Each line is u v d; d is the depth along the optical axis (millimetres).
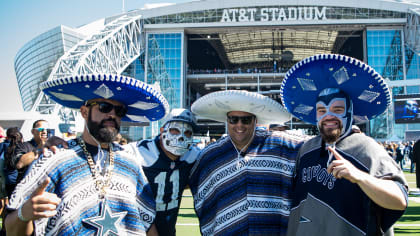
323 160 2316
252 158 2947
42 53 59438
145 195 2395
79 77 2076
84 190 2045
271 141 3045
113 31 43500
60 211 1962
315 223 2182
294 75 2514
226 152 3047
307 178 2379
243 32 48406
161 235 2977
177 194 3094
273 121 3475
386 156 2104
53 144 2150
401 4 45250
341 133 2307
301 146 2750
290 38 52594
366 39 46625
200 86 56312
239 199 2863
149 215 2398
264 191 2857
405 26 45781
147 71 48188
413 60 45281
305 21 45812
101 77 2070
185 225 6355
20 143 5355
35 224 1906
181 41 48406
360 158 2123
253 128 3033
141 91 2250
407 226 6113
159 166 3027
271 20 46344
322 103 2381
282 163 2957
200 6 47812
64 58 38406
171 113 3025
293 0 46219
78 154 2141
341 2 46000
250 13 46812
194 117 3121
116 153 2295
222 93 2812
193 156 3266
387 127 41094
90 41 42906
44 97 34312
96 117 2254
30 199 1754
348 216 2088
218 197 2947
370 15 45969
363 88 2385
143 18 49281
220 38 51156
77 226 1963
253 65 63594
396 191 1867
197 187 3172
